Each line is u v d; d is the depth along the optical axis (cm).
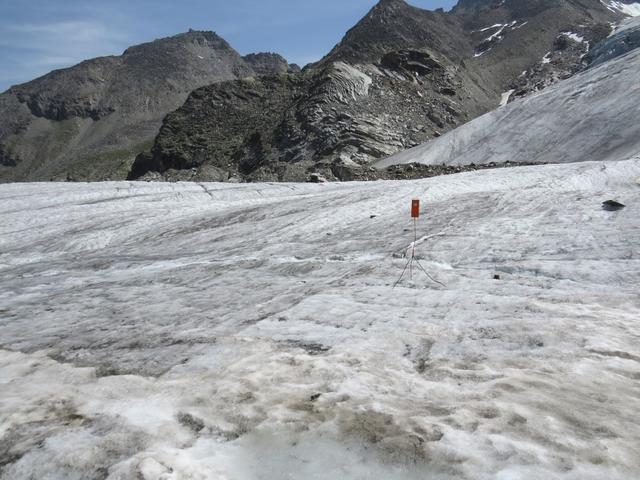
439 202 2178
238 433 516
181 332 919
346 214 2223
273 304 1077
